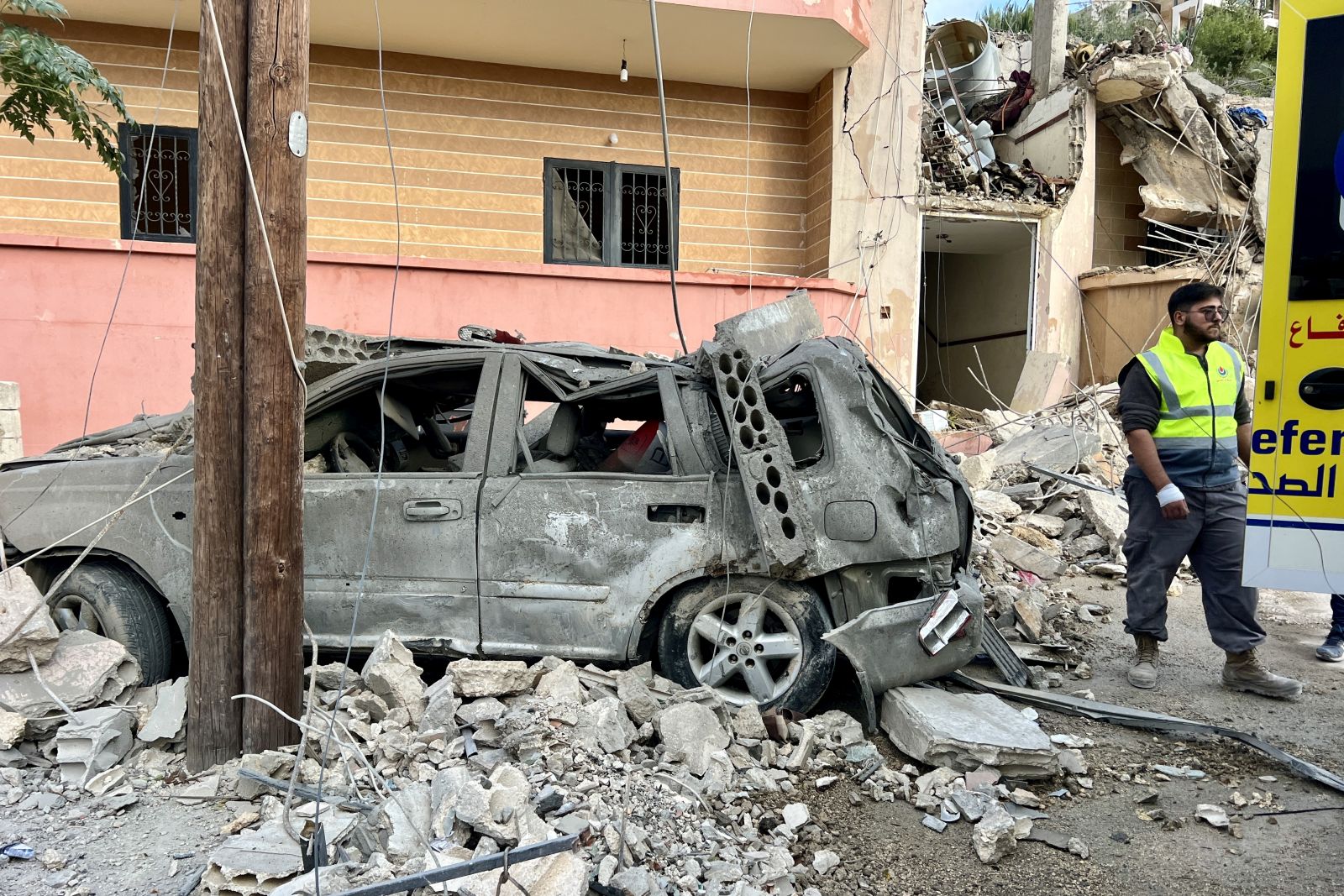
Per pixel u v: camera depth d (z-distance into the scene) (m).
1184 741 4.02
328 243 9.98
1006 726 3.78
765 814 3.27
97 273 8.14
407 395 4.79
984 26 14.74
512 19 9.27
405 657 3.73
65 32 9.36
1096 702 4.30
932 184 11.82
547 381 4.27
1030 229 12.40
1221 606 4.49
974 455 8.42
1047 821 3.35
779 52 9.90
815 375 4.07
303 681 3.76
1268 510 3.37
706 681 3.96
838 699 4.40
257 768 3.27
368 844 2.79
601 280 9.07
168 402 8.30
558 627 4.01
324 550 4.11
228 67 3.30
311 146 9.92
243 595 3.43
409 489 4.11
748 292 9.34
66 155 9.34
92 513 4.15
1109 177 13.54
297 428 3.45
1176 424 4.45
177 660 4.48
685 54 10.00
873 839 3.21
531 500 4.05
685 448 4.07
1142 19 19.66
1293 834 3.26
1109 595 6.23
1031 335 12.48
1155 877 3.00
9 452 6.70
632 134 10.65
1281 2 3.29
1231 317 11.58
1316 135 3.24
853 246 10.30
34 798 3.21
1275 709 4.38
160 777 3.40
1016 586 5.93
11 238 7.93
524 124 10.38
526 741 3.25
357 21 9.35
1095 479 8.06
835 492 3.92
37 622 3.60
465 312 8.83
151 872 2.83
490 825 2.71
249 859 2.69
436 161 10.20
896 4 10.27
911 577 4.04
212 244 3.32
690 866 2.83
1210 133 12.48
